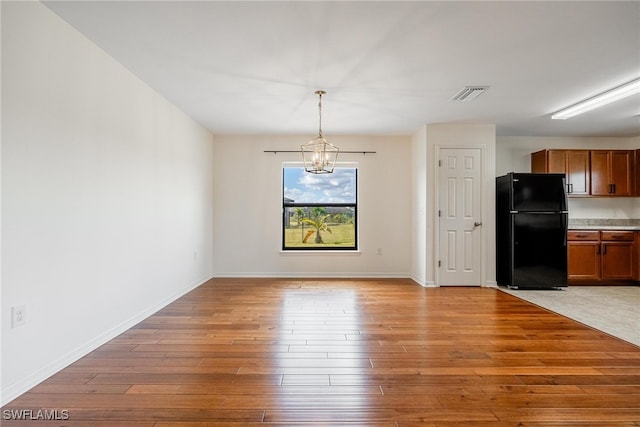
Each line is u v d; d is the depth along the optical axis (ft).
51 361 7.38
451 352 8.69
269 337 9.70
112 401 6.37
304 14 7.30
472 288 16.22
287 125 16.66
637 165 17.95
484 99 12.71
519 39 8.33
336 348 8.93
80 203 8.30
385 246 18.90
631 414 6.02
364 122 16.07
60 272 7.66
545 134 18.62
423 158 16.96
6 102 6.33
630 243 17.28
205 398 6.50
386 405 6.30
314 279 18.25
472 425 5.71
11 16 6.41
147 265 11.61
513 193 15.99
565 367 7.85
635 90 11.53
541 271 15.90
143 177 11.33
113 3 6.96
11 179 6.45
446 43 8.52
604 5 6.97
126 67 10.10
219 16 7.40
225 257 18.80
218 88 11.69
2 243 6.27
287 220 19.30
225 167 18.75
